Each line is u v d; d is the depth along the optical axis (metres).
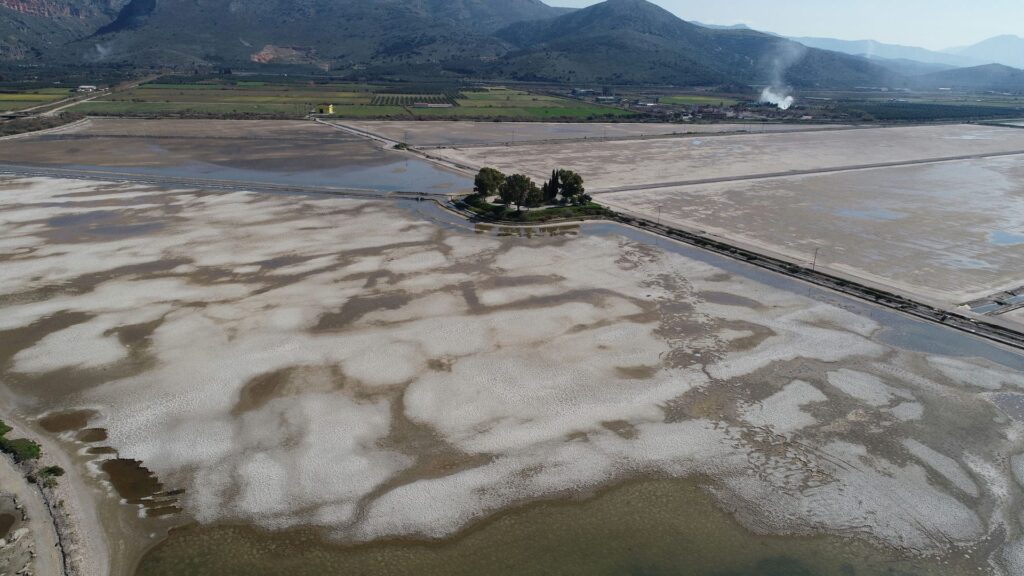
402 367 40.19
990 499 29.47
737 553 26.70
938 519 28.34
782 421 35.16
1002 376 40.09
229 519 27.86
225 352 41.66
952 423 35.12
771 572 25.84
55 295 50.38
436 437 33.38
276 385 37.91
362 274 56.16
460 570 25.67
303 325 45.75
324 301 50.00
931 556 26.55
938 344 44.41
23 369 39.47
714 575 25.69
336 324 46.00
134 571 25.36
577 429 34.22
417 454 32.03
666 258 62.09
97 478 30.09
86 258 58.88
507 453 32.22
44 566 25.28
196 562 25.83
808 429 34.50
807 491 30.00
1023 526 27.95
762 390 38.22
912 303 50.41
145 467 30.88
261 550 26.41
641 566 26.00
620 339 44.47
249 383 38.06
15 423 34.19
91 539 26.69
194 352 41.59
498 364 40.75
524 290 53.19
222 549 26.41
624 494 29.69
